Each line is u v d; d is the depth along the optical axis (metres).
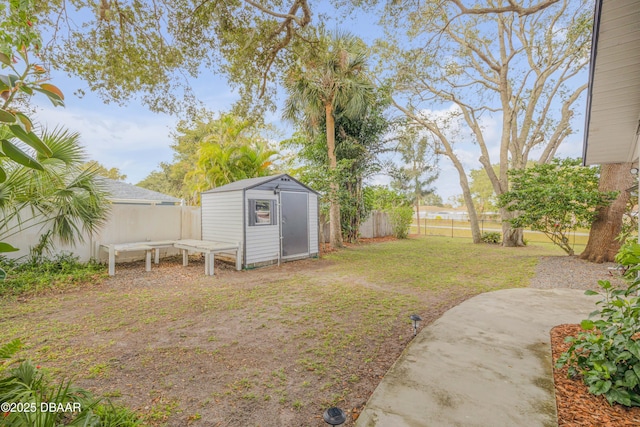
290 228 8.56
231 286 5.73
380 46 10.11
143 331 3.58
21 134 1.19
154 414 2.10
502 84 11.90
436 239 15.42
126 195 10.06
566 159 8.75
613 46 3.05
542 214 8.64
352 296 5.08
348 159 11.98
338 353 3.06
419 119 13.59
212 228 8.24
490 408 2.08
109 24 4.66
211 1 4.79
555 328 3.56
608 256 7.76
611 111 4.06
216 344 3.25
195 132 18.97
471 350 3.00
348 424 2.02
